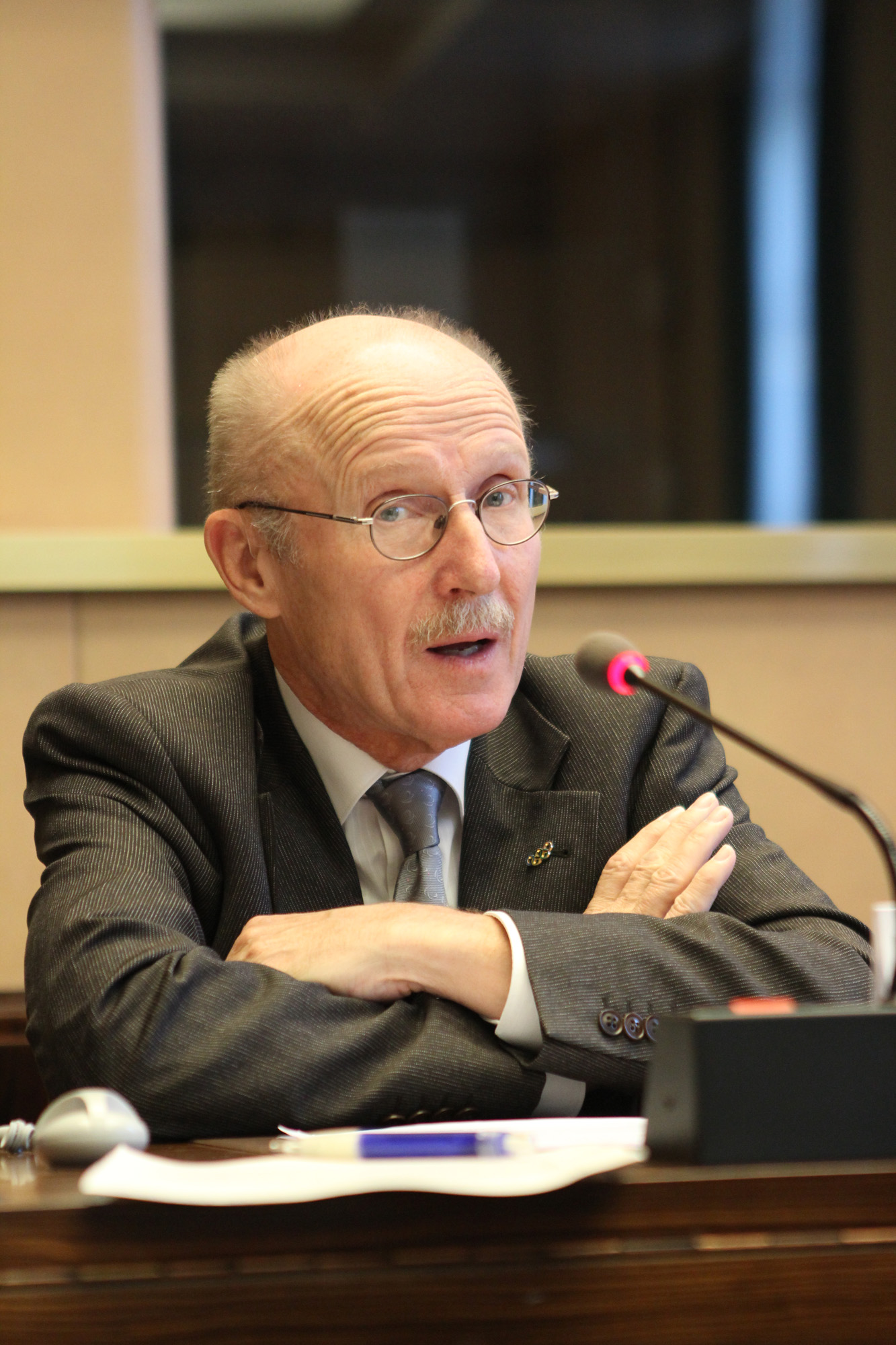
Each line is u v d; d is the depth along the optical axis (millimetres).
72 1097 2637
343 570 4109
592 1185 2166
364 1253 2107
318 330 4418
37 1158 2863
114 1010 3252
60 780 4176
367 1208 2115
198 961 3324
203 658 4785
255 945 3518
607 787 4375
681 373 28828
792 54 24062
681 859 3996
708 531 6750
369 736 4273
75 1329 2051
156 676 4445
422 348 4281
